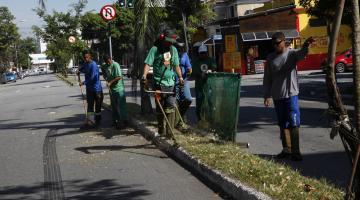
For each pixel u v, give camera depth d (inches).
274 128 437.4
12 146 434.6
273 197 208.5
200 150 314.2
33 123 599.2
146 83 371.6
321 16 652.1
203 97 415.5
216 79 377.4
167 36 364.8
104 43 2257.6
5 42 3548.2
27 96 1196.5
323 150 331.0
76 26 2372.0
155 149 372.5
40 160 363.9
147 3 474.0
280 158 309.9
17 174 324.2
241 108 605.0
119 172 308.5
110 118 578.6
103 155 363.9
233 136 344.5
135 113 526.9
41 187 287.1
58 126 550.0
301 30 1430.9
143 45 493.0
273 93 302.8
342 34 1400.1
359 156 165.8
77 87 1403.8
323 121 455.8
